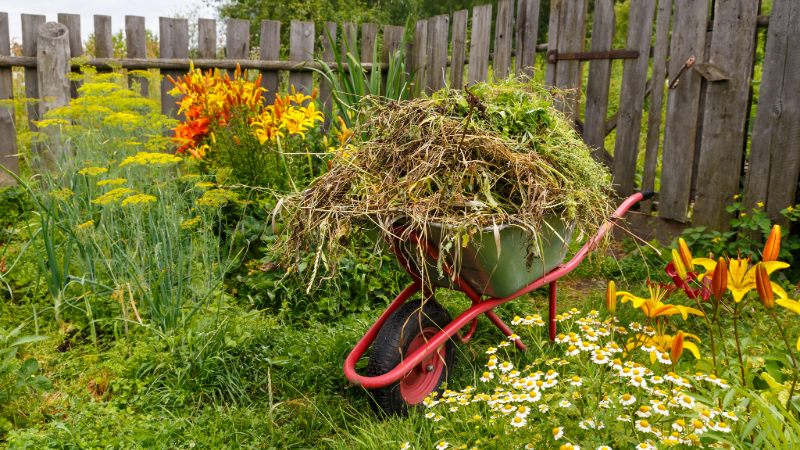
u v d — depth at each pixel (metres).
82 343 2.50
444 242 1.76
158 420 2.02
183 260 2.79
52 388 2.02
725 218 3.65
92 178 3.10
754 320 2.61
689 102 3.73
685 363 1.89
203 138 3.65
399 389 2.02
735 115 3.50
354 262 3.05
